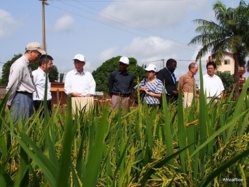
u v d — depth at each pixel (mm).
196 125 2232
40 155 1371
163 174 1779
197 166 1927
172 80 8719
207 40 48656
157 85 7629
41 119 2912
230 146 1996
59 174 1141
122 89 8797
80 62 8305
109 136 2293
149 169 1581
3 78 40594
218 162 1902
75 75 8430
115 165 1979
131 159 1676
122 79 8828
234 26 47562
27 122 2607
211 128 2088
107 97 3322
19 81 6281
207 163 1941
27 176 1404
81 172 1467
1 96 2334
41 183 1582
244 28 47719
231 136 2162
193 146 2004
